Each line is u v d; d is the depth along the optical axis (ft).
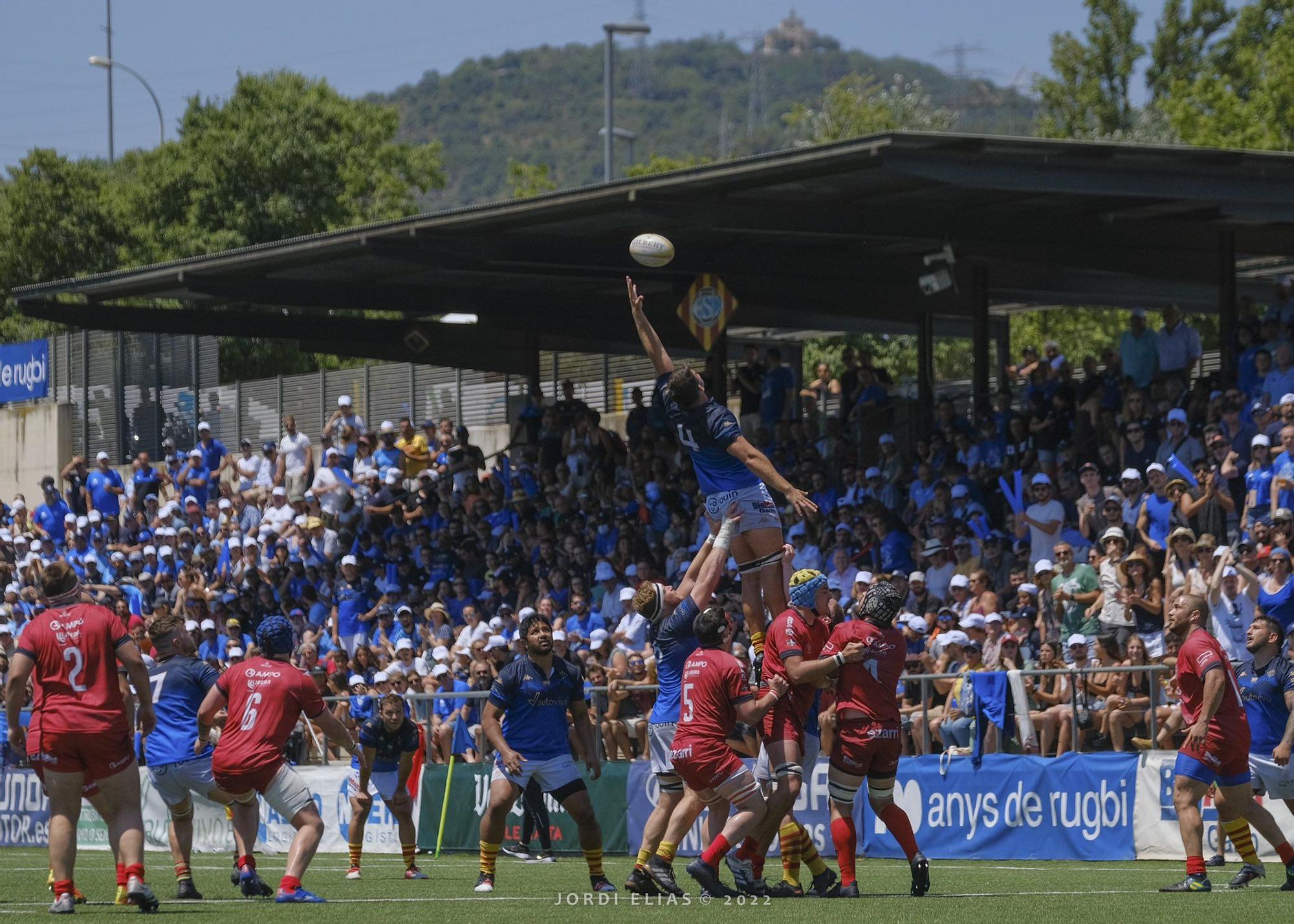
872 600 65.98
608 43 357.00
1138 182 102.06
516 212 118.42
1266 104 250.98
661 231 129.29
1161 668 88.74
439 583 148.36
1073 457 119.96
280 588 158.81
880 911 57.77
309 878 84.58
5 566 184.65
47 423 229.66
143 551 180.34
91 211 314.35
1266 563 93.40
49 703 57.41
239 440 229.86
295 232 312.71
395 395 213.66
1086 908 58.34
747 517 61.41
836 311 153.89
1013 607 107.04
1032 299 165.78
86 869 92.68
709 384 159.33
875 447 147.84
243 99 328.08
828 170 102.58
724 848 62.95
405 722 83.61
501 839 71.72
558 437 161.58
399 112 344.08
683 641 64.85
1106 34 327.26
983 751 93.09
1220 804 68.80
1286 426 102.27
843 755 66.08
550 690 69.72
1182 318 132.77
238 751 63.77
